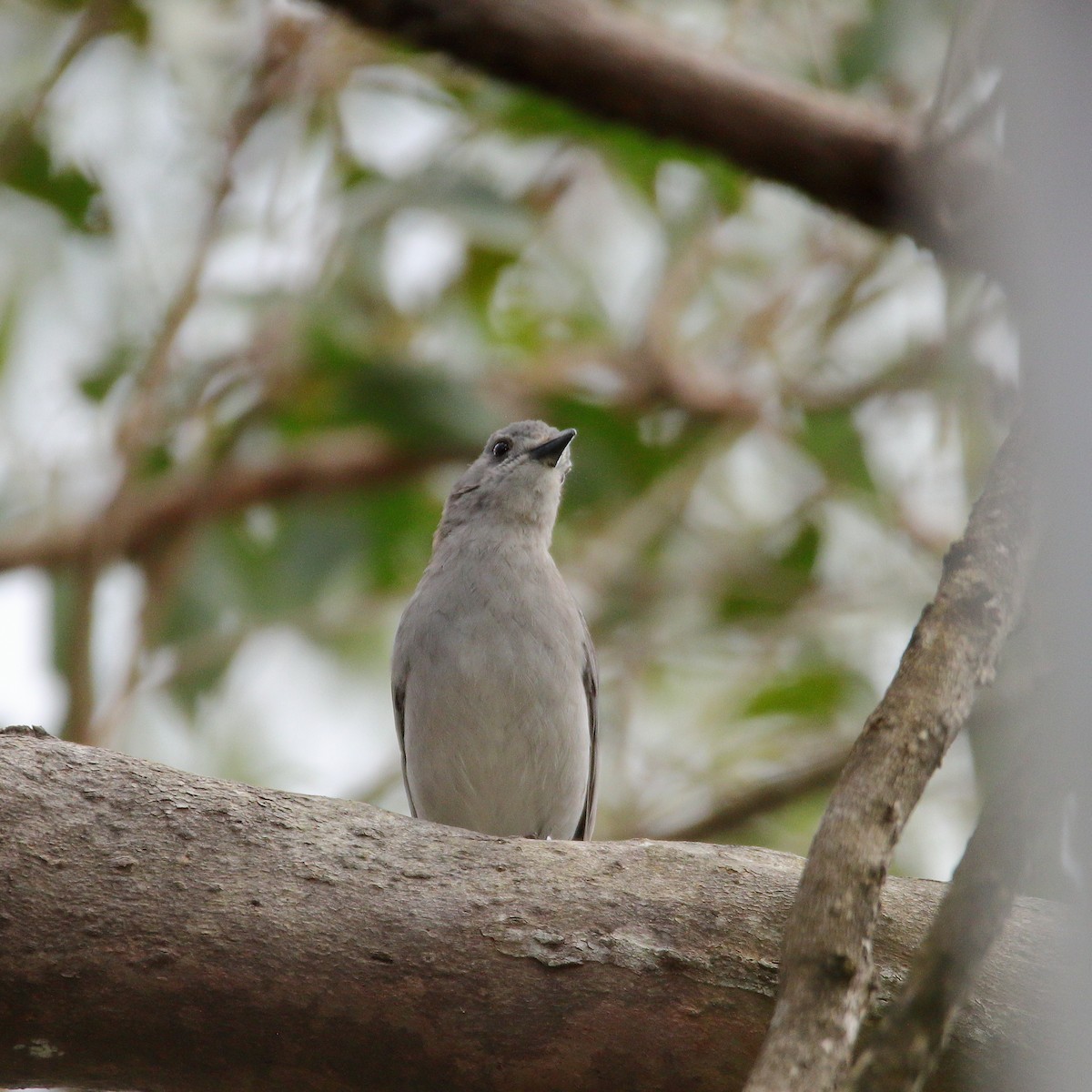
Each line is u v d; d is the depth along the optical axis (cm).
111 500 1164
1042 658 405
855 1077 374
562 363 1354
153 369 1159
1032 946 532
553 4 784
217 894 534
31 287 1261
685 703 1348
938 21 1122
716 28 1212
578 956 529
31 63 1230
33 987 515
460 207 1207
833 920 420
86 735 1147
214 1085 532
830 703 1240
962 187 762
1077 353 359
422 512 1328
